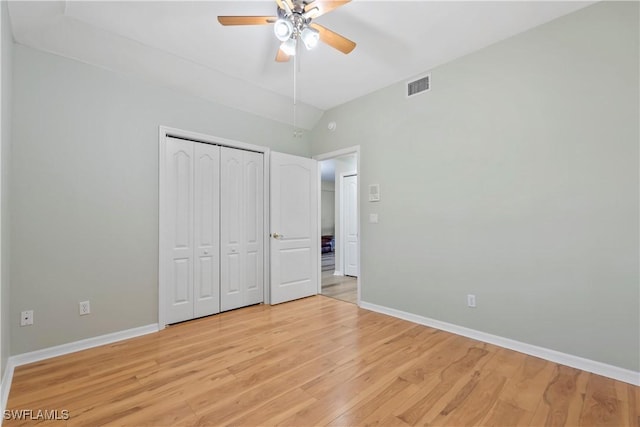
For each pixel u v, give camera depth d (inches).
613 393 74.2
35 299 92.7
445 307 116.7
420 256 124.6
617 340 81.1
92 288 103.3
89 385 78.4
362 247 147.3
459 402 70.9
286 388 76.7
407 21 93.0
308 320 128.7
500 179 102.6
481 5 85.9
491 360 91.6
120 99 111.0
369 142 144.6
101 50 101.9
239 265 145.5
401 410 68.1
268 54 111.5
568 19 89.3
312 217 170.9
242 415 66.5
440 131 118.6
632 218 79.4
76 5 84.7
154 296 117.2
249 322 126.2
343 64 118.4
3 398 69.4
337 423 64.0
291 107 156.2
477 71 108.6
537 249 94.7
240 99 140.9
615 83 81.9
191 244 129.1
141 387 77.4
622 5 81.0
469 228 110.1
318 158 171.6
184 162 127.9
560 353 90.0
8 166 82.4
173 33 98.6
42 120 95.2
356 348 100.4
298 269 163.0
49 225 95.7
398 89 133.0
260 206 154.2
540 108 94.3
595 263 84.6
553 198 91.7
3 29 68.7
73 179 100.5
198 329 118.3
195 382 79.7
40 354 93.1
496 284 103.3
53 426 63.0
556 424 63.5
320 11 74.5
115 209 108.8
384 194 137.9
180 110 126.3
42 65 95.6
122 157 110.7
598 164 84.2
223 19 77.2
